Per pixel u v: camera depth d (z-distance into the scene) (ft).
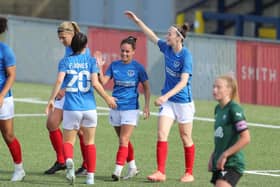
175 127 131.75
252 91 167.02
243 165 69.87
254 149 115.03
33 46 192.13
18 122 133.90
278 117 147.02
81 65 86.84
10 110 88.94
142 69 92.17
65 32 90.63
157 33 176.45
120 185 88.74
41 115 142.10
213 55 170.19
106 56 181.78
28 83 192.24
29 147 112.06
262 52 165.48
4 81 87.97
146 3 232.32
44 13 249.14
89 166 88.69
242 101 168.14
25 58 193.57
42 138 119.55
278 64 163.53
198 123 137.08
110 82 178.29
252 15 239.50
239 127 69.56
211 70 170.40
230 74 74.49
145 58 176.86
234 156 69.56
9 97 88.94
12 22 193.77
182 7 252.01
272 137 125.70
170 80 91.66
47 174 94.79
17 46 194.18
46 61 190.39
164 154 91.15
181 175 95.81
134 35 178.29
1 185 87.92
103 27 182.50
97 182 90.22
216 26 250.16
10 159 103.30
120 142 91.50
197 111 150.92
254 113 151.64
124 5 232.53
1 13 244.83
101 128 129.59
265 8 250.98
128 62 91.86
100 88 87.35
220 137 70.59
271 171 99.66
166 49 91.97
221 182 69.26
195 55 171.73
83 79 86.84
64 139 87.97
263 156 110.01
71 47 87.92
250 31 245.86
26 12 247.70
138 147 113.91
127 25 231.91
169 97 88.74
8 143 89.97
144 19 232.53
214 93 70.85
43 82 191.21
